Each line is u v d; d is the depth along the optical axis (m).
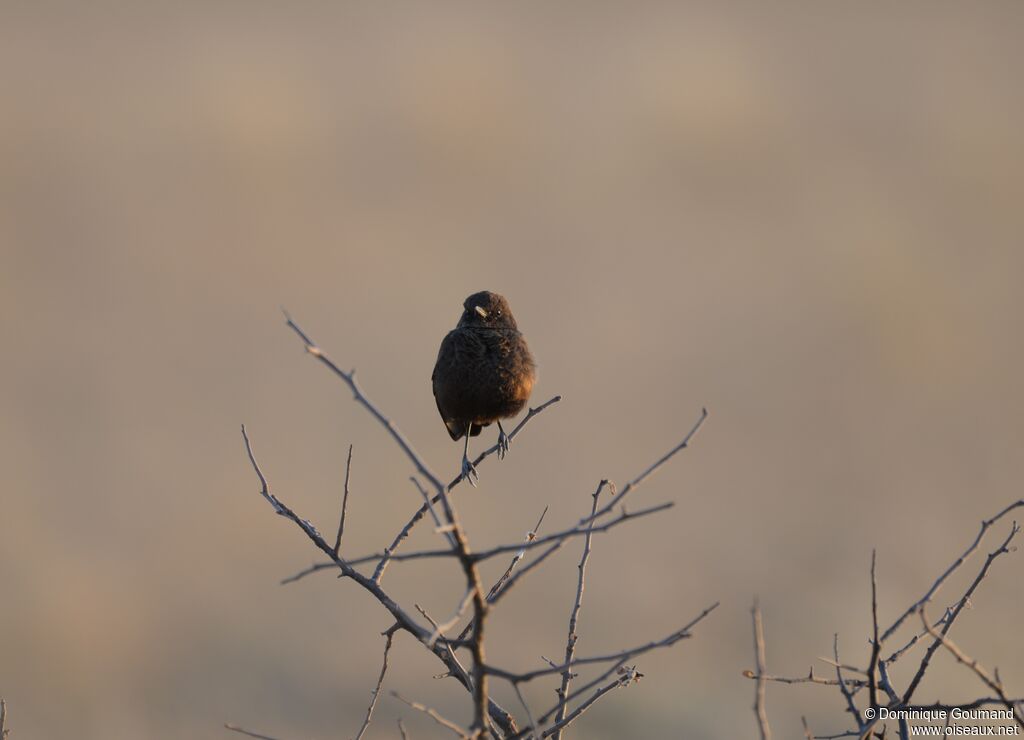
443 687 17.88
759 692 5.11
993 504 23.48
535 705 16.86
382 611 19.86
